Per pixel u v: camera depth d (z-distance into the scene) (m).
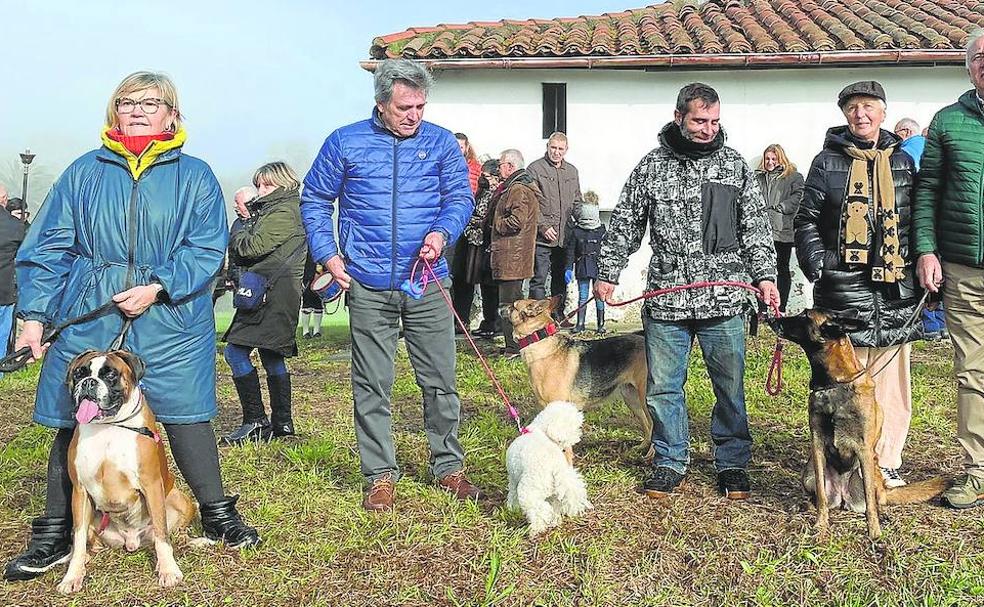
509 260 8.53
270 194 6.01
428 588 3.68
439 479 4.80
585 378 5.32
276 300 5.93
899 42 11.16
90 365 3.42
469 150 9.66
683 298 4.50
